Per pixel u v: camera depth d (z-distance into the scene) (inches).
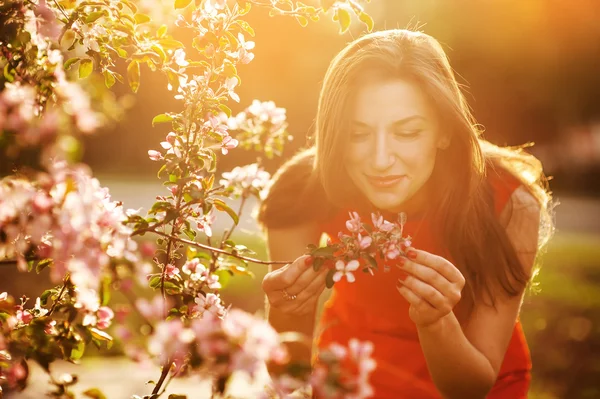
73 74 63.5
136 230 62.2
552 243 485.1
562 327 260.8
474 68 834.8
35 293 255.8
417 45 77.1
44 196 46.7
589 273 373.7
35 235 46.8
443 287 65.0
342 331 94.0
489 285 82.2
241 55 67.6
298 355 81.1
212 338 45.9
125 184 775.1
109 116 57.6
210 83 68.6
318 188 91.0
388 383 88.2
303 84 899.4
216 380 49.6
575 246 474.9
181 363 56.9
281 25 866.1
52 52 57.4
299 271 66.6
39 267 59.1
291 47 882.8
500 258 82.0
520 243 86.9
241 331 45.8
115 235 49.3
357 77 75.4
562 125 919.0
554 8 782.5
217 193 69.4
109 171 803.4
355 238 58.5
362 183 78.0
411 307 68.3
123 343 48.7
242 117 94.8
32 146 46.4
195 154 66.6
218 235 397.1
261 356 45.6
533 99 874.8
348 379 49.3
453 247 82.7
